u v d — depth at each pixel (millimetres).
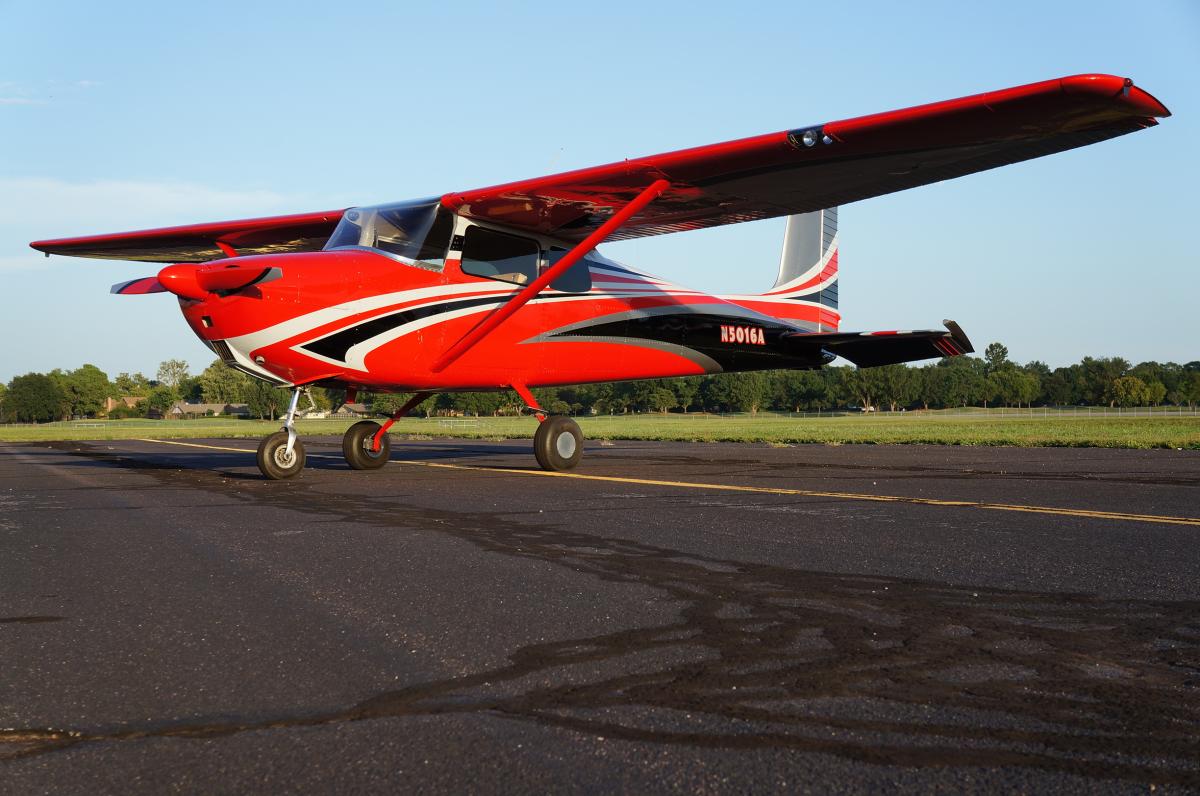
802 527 4523
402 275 8195
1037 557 3621
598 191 8047
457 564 3527
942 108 6133
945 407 122625
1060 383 132125
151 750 1661
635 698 1918
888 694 1934
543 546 3965
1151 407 129625
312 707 1884
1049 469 8414
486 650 2295
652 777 1523
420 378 8438
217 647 2350
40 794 1475
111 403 146125
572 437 8906
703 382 105312
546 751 1640
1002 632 2453
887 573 3301
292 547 3980
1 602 2908
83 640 2434
